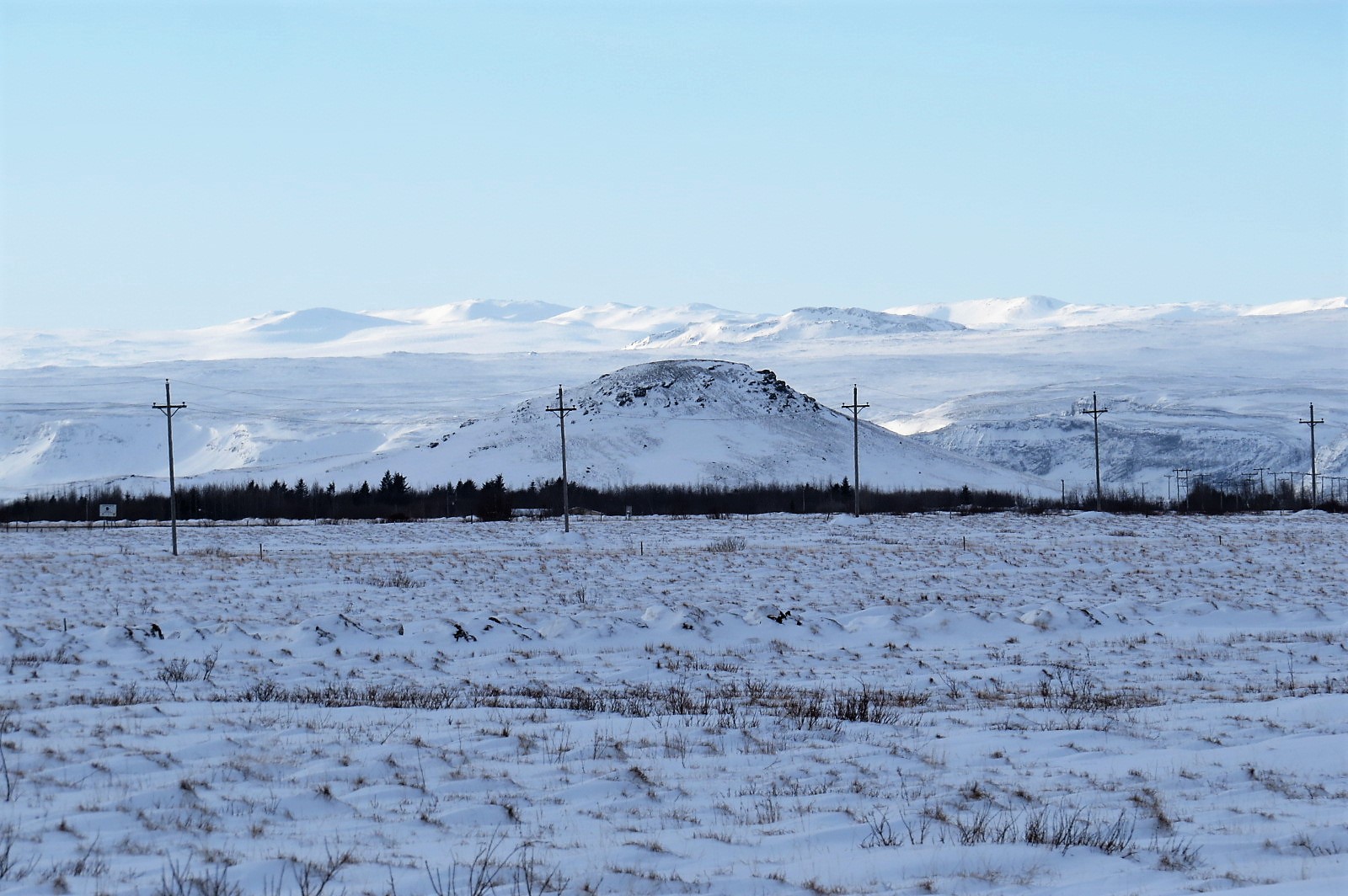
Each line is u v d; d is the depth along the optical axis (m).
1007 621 42.34
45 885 13.88
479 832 16.88
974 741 23.06
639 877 14.69
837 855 15.83
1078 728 24.33
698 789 19.42
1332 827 17.02
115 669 32.53
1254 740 22.98
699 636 39.81
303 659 34.94
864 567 65.62
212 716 24.80
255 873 14.55
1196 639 39.47
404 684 30.91
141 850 15.55
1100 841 16.38
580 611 46.44
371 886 14.26
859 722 25.39
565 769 20.58
